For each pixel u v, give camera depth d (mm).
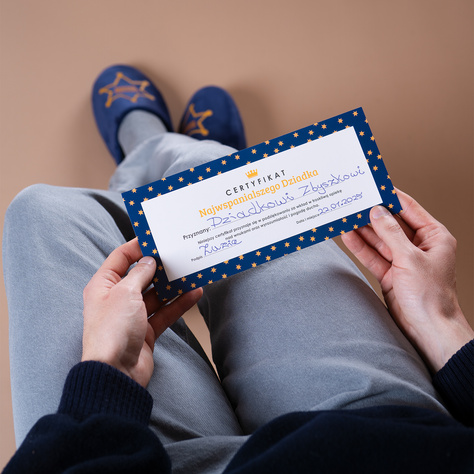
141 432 458
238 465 462
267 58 1396
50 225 714
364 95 1377
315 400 587
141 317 549
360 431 430
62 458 428
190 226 613
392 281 676
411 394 566
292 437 439
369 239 703
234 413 664
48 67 1363
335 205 628
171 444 535
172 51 1397
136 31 1390
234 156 613
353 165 624
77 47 1376
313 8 1397
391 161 1339
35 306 639
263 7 1397
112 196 909
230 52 1398
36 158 1329
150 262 598
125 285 564
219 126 1343
